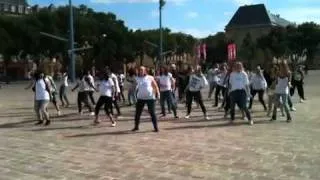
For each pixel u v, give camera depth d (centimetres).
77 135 1453
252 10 16150
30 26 8856
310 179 868
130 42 10581
